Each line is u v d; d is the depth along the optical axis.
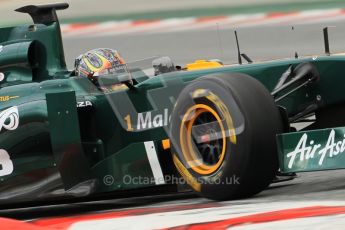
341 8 61.38
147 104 23.84
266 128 20.75
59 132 23.48
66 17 68.19
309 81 23.11
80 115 24.83
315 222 16.20
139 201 25.58
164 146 23.47
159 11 66.88
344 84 22.92
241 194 21.20
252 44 53.97
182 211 19.98
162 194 26.91
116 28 65.38
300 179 26.28
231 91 20.81
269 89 23.58
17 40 26.61
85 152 24.52
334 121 23.92
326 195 20.31
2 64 26.25
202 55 55.72
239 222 17.12
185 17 64.94
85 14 68.12
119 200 26.98
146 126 23.86
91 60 25.78
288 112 23.59
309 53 36.12
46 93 23.59
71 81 24.92
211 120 21.59
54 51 26.12
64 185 23.83
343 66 22.88
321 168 20.38
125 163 23.23
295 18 60.59
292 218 16.89
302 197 20.45
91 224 19.42
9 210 27.20
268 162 20.91
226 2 66.38
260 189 21.38
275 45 46.84
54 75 25.94
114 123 24.48
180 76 23.64
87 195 23.67
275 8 63.47
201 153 21.72
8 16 65.50
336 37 28.97
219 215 18.42
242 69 23.67
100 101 24.66
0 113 24.50
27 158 24.11
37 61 26.25
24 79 25.98
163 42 60.66
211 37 59.66
